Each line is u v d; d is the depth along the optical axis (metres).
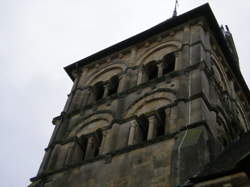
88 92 43.16
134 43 45.50
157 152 29.31
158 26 44.47
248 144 29.06
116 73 43.41
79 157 35.41
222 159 27.17
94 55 47.16
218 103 36.50
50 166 34.72
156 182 27.09
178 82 35.53
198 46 38.91
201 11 42.91
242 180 21.22
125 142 32.41
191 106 31.75
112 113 36.75
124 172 29.42
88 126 37.44
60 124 39.38
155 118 33.47
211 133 30.31
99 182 30.00
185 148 27.25
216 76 40.91
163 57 41.16
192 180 22.92
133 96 37.22
